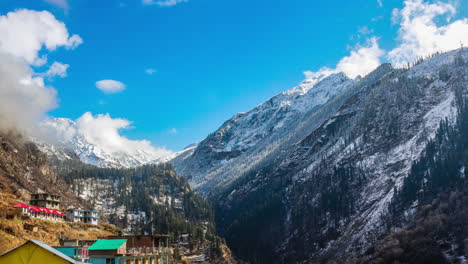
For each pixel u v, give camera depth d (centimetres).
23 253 4956
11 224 14525
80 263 4972
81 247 9444
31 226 15362
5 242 12662
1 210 16038
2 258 4950
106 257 9269
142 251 10131
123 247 9512
